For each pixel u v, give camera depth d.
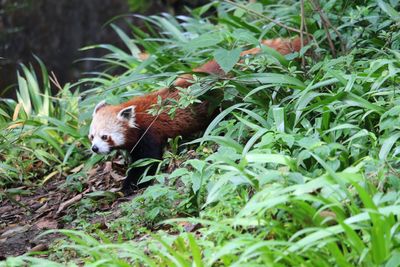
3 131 11.88
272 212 6.79
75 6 25.53
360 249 5.96
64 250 8.20
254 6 13.23
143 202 8.66
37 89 13.41
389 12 10.44
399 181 6.82
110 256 6.69
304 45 11.12
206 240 6.97
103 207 9.88
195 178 7.82
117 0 25.31
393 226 5.96
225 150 8.10
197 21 14.59
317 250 6.12
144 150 10.71
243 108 10.05
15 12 25.64
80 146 12.29
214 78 9.79
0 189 11.29
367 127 8.53
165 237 7.20
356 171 6.87
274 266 5.93
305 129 8.73
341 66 9.80
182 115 10.69
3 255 8.88
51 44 24.45
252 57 10.37
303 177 6.86
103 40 24.25
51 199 10.79
